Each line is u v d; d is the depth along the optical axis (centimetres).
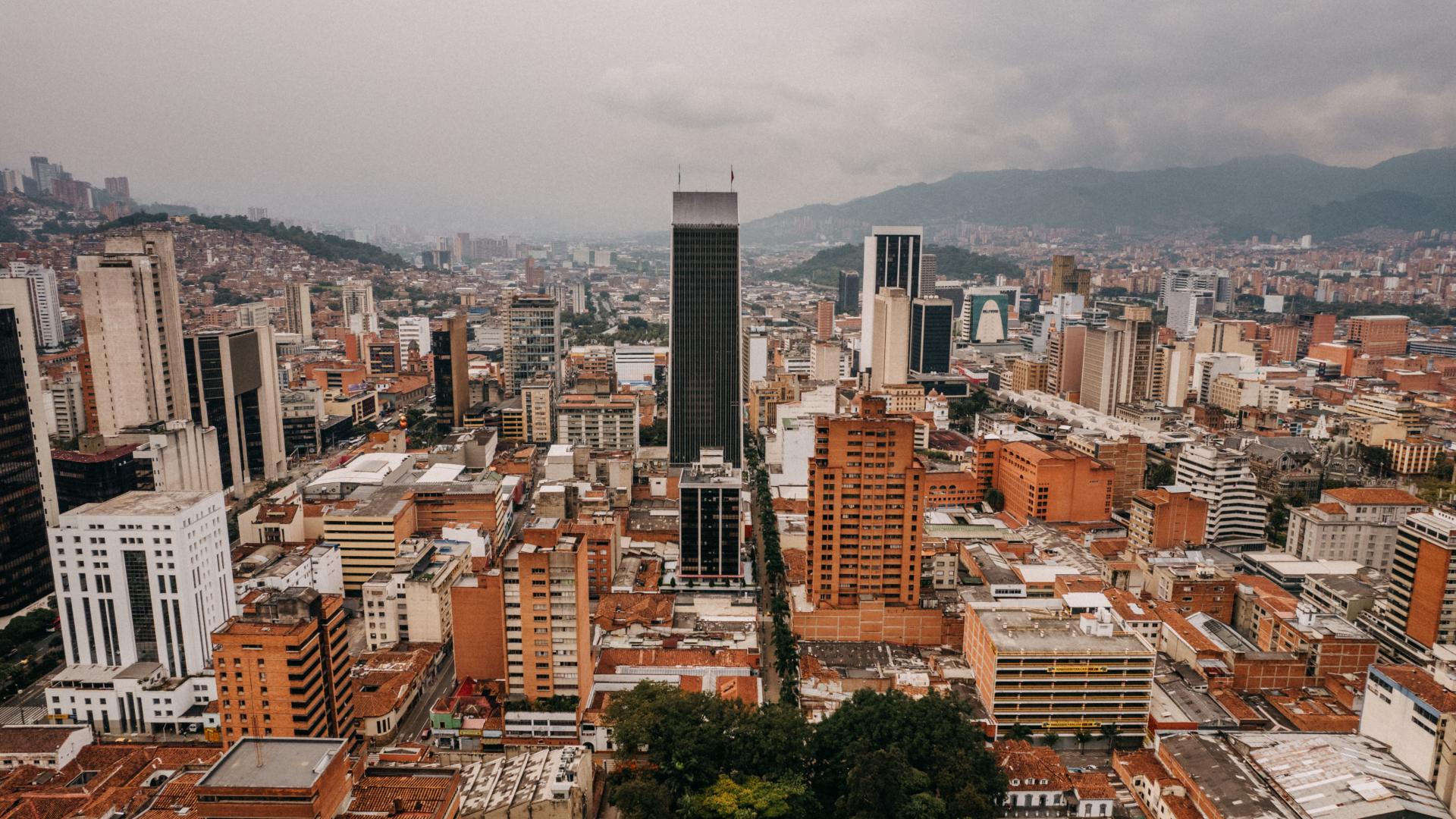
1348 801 19250
